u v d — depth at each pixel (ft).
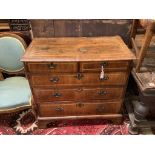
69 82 6.05
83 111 6.94
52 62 5.53
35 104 6.56
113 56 5.62
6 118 7.63
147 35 5.29
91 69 5.75
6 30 6.98
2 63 7.09
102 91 6.37
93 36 7.16
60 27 6.86
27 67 5.63
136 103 6.71
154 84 5.59
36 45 6.25
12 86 6.84
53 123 7.38
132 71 6.40
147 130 7.07
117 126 7.27
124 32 7.13
